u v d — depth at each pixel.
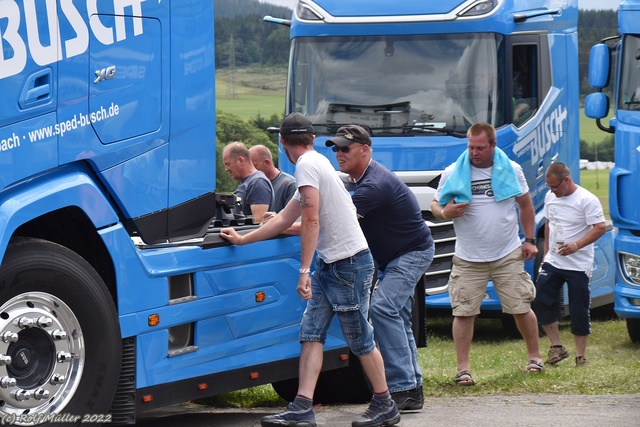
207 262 12.37
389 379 14.09
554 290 19.20
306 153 12.54
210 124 12.48
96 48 11.19
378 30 23.75
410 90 23.52
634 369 18.05
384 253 14.16
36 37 10.60
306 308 12.98
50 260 10.71
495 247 17.06
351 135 13.76
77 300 10.90
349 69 23.81
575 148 26.61
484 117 23.34
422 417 13.70
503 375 17.19
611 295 26.67
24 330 10.59
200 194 12.42
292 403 12.52
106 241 11.22
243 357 12.90
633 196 21.28
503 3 23.72
